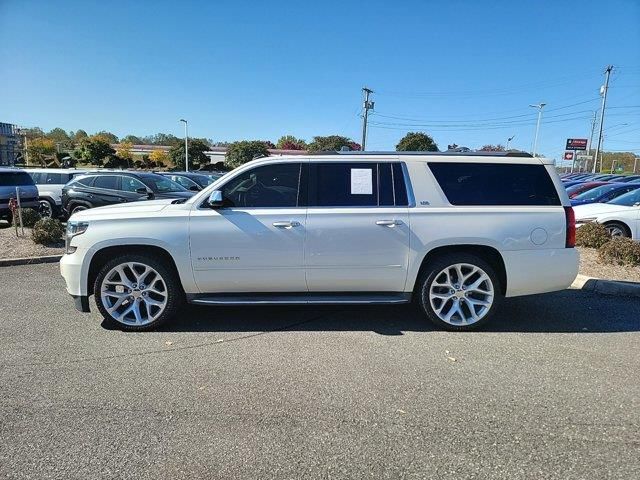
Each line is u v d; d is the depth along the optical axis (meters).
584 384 3.85
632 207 10.38
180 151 67.12
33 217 11.41
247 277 4.98
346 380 3.89
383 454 2.90
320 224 4.90
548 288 5.11
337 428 3.18
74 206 12.77
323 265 4.96
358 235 4.91
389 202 5.00
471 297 5.11
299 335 4.93
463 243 4.96
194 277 4.96
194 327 5.18
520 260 5.00
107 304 5.04
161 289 5.06
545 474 2.72
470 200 5.04
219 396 3.62
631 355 4.45
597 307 5.97
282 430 3.15
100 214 5.05
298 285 5.05
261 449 2.95
